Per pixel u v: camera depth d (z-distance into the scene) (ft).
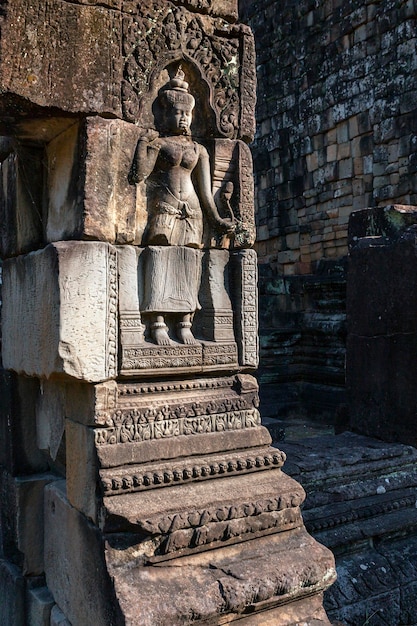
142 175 8.66
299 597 8.74
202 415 9.14
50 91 7.89
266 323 28.91
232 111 9.53
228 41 9.45
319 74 31.78
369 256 16.35
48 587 10.11
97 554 8.17
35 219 9.63
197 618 7.72
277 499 9.04
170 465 8.64
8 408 10.55
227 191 9.50
